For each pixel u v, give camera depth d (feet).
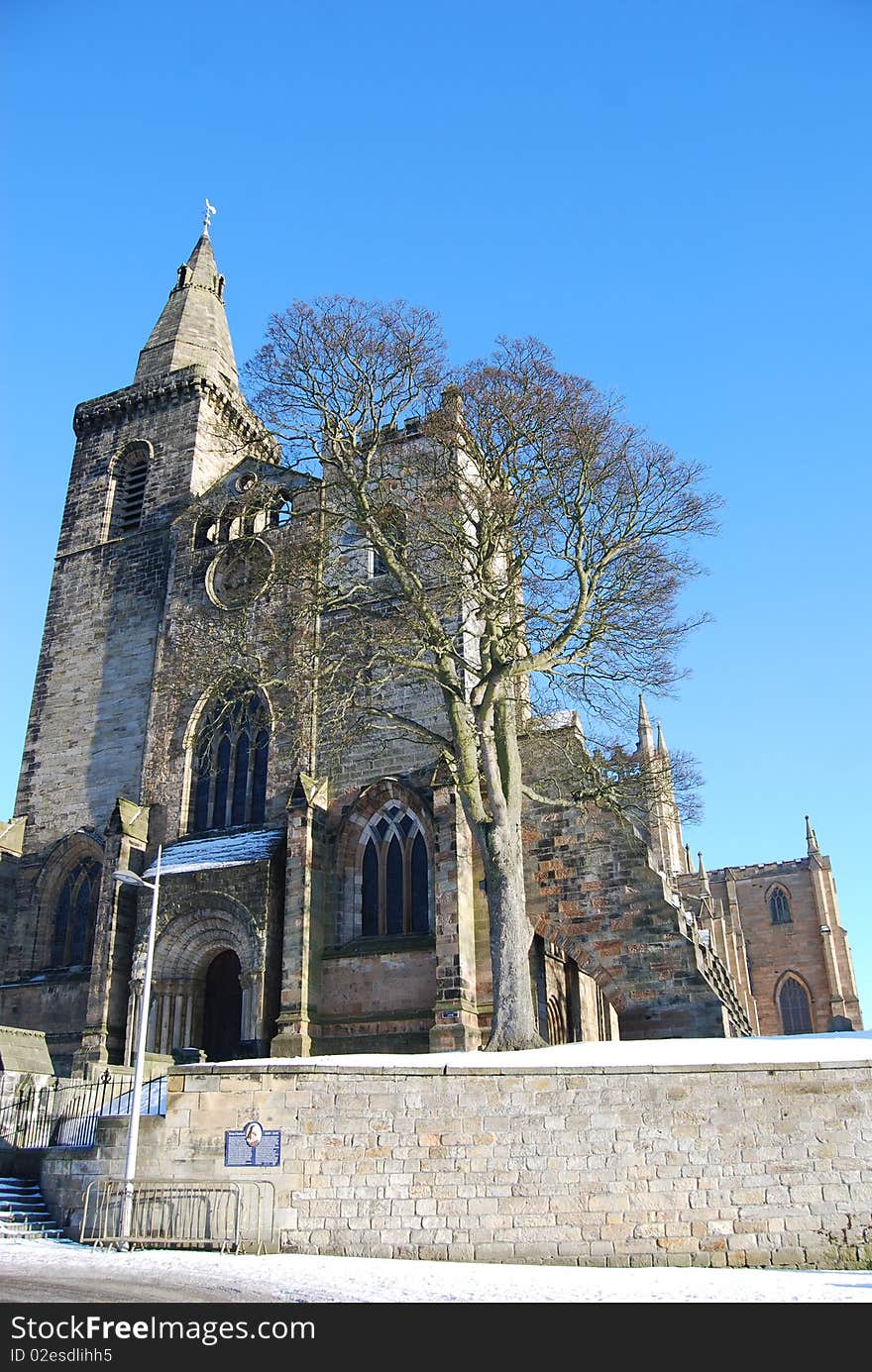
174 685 142.00
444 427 110.93
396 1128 73.92
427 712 136.36
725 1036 108.68
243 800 147.95
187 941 132.87
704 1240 67.05
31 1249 71.92
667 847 262.06
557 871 122.01
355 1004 123.34
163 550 173.27
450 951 117.08
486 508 105.60
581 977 141.28
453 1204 71.20
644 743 235.20
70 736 164.76
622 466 109.09
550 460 107.65
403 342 115.44
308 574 122.52
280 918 129.39
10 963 151.02
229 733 152.76
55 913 153.99
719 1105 70.03
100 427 194.80
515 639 106.42
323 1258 68.64
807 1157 67.77
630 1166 69.77
